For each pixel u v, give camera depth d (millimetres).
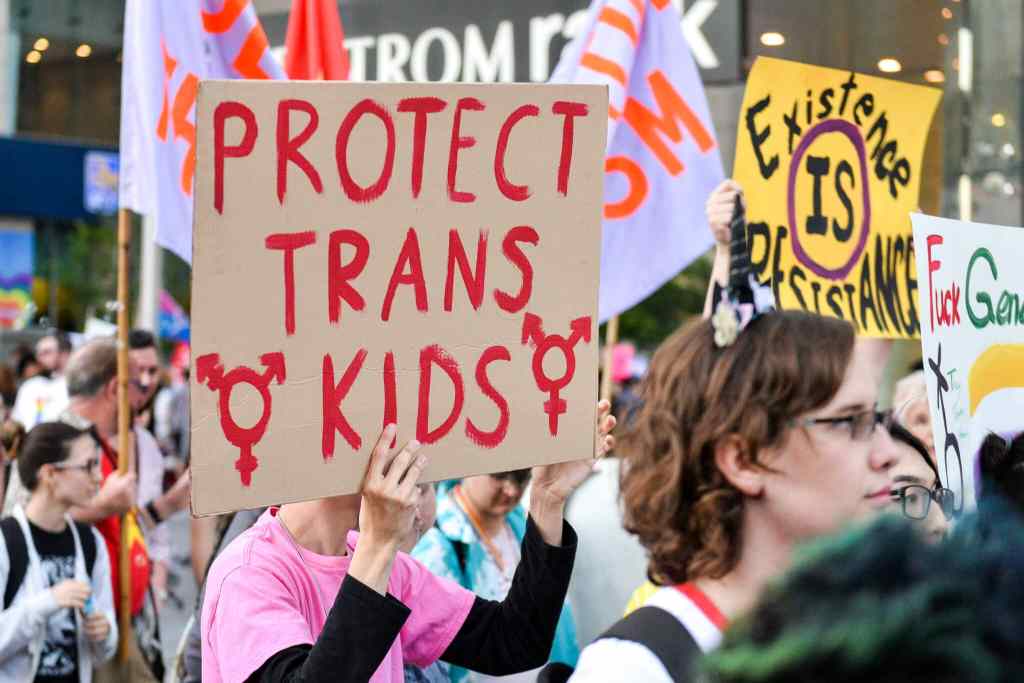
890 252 4711
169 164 5293
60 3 25344
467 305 2707
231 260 2414
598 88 2857
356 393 2562
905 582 1133
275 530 2857
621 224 5730
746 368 2057
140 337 7043
